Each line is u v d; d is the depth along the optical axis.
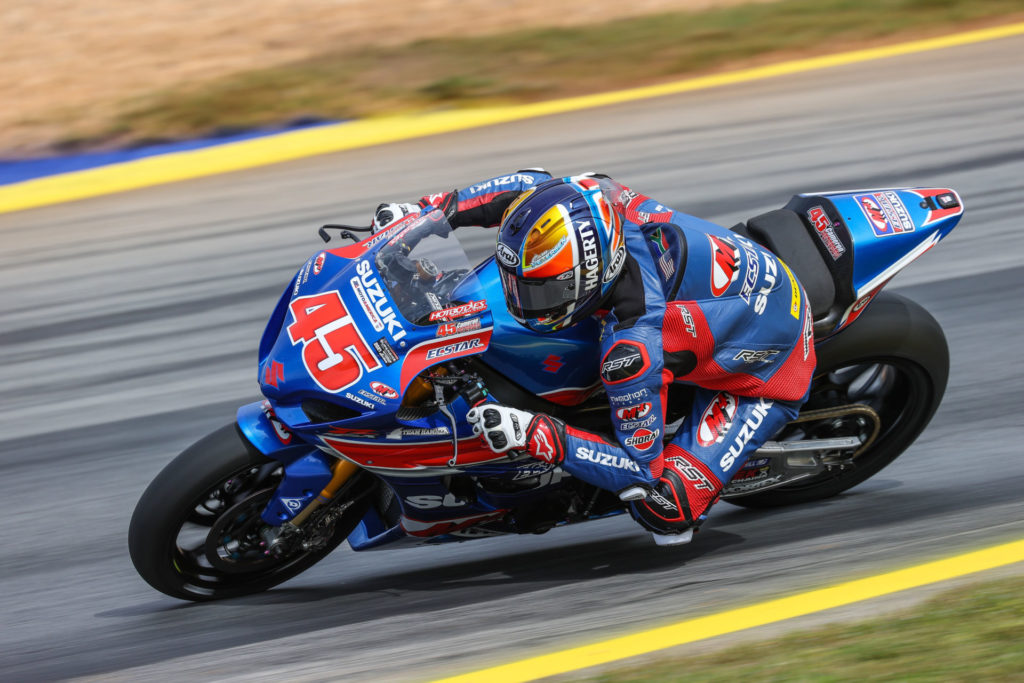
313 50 44.66
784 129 34.03
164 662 13.17
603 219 12.88
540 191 13.21
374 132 36.69
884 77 38.34
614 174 31.09
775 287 14.57
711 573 14.53
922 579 13.16
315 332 13.14
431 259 13.60
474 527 14.95
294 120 38.19
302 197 31.42
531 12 48.75
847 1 47.06
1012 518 15.07
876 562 14.00
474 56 43.19
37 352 23.89
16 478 19.09
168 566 14.05
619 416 13.38
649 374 13.02
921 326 15.96
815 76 39.12
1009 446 18.17
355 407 12.89
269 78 41.41
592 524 17.34
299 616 14.32
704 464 14.36
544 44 44.16
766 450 15.55
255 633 13.82
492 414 12.70
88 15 49.88
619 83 40.34
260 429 13.56
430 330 12.93
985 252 25.59
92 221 31.23
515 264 12.77
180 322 24.78
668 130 34.66
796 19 45.38
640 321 13.17
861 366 17.12
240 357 23.00
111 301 26.12
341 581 15.67
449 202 14.82
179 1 51.81
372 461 13.37
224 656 13.14
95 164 35.84
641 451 13.61
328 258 14.06
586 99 38.62
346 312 13.19
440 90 39.91
